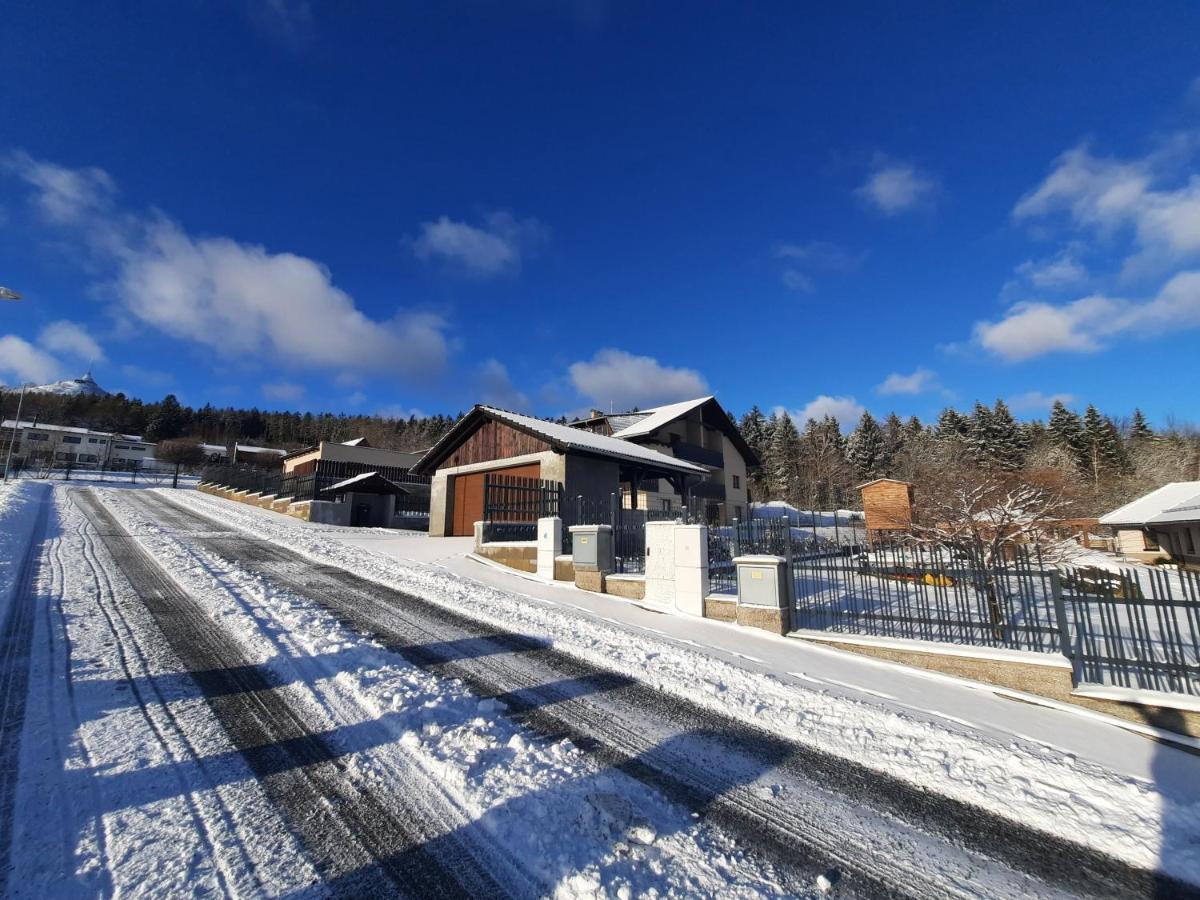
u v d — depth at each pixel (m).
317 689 5.34
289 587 9.72
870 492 22.39
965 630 8.05
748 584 8.54
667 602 9.58
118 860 2.89
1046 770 4.44
